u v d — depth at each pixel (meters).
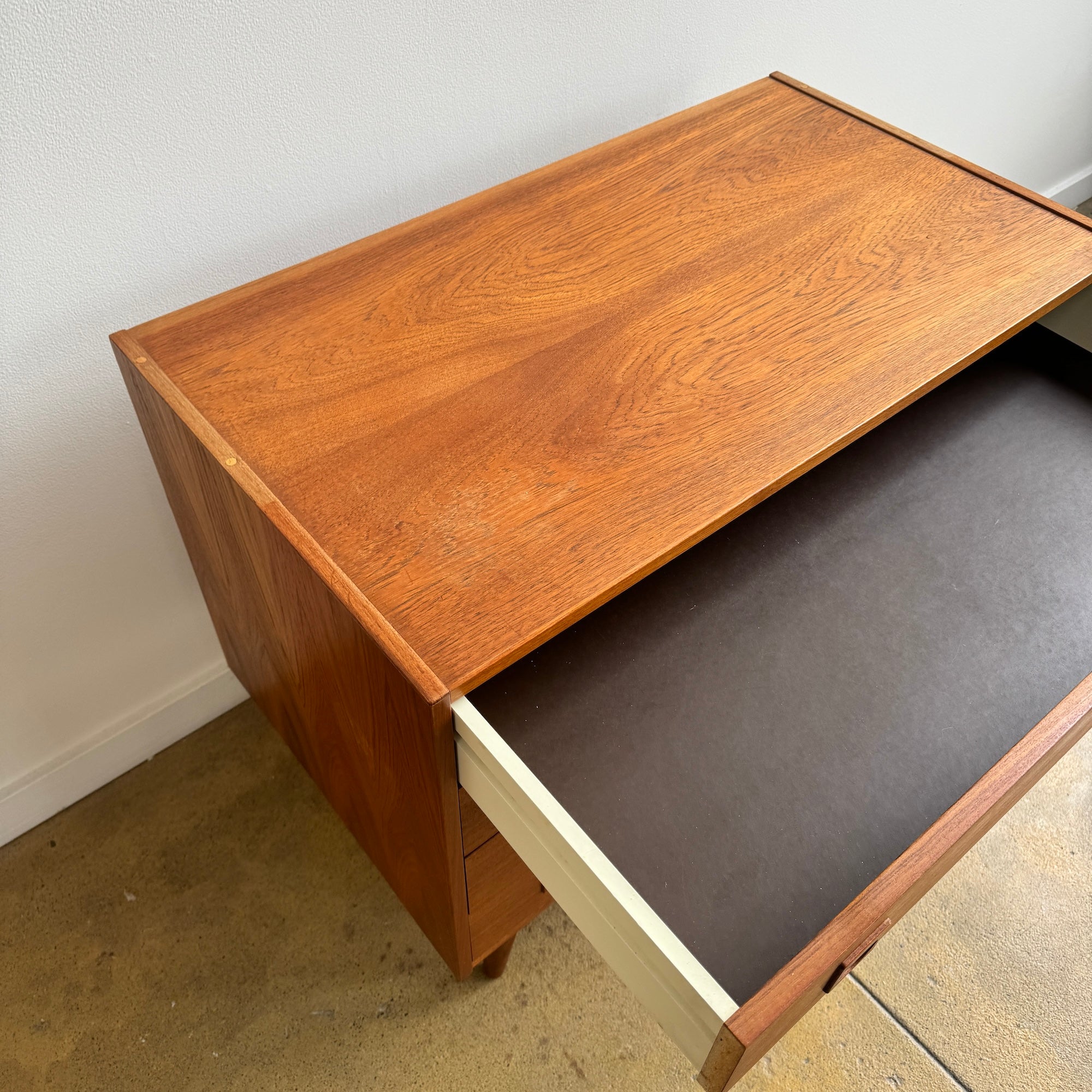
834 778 0.66
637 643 0.73
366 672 0.66
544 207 0.91
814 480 0.86
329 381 0.75
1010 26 1.50
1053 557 0.80
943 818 0.58
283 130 0.86
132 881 1.14
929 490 0.86
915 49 1.41
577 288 0.83
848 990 1.07
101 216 0.81
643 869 0.61
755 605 0.76
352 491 0.68
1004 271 0.85
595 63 1.05
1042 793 1.22
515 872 0.84
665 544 0.65
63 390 0.88
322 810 1.21
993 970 1.09
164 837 1.18
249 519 0.70
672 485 0.69
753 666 0.72
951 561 0.80
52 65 0.71
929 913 1.13
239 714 1.30
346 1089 1.00
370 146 0.93
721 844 0.63
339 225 0.98
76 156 0.76
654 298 0.82
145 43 0.74
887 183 0.94
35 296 0.81
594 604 0.63
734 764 0.66
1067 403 0.94
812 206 0.92
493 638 0.60
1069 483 0.87
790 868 0.62
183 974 1.07
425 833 0.76
